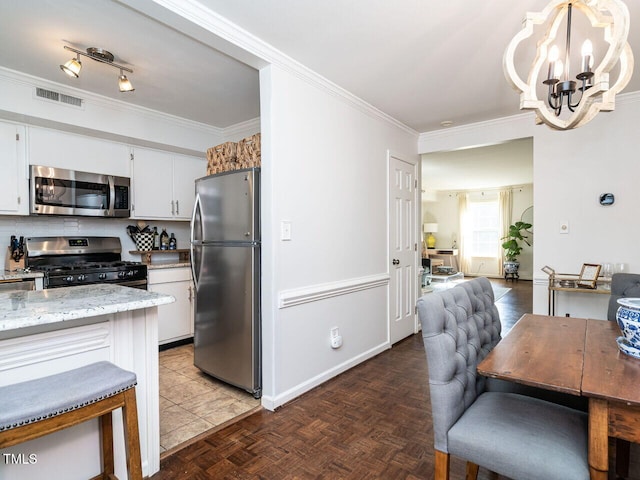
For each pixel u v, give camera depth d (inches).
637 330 49.6
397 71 98.0
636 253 113.3
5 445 39.1
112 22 75.8
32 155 110.7
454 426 50.4
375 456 70.2
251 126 143.6
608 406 39.3
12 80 98.6
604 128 117.7
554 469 41.9
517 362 48.3
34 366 51.6
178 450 72.5
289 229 93.6
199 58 91.6
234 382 99.4
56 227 127.5
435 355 50.7
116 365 57.6
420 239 165.5
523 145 193.5
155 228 154.4
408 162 152.6
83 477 56.5
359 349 121.8
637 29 77.3
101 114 116.6
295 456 70.4
